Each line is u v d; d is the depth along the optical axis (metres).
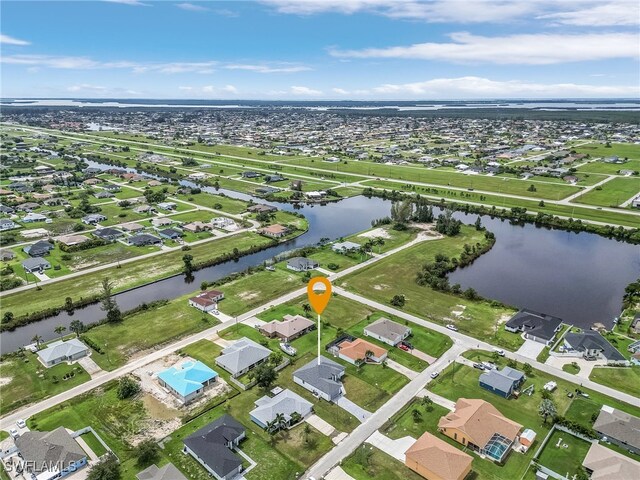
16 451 70.38
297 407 78.31
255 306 117.75
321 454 69.94
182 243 165.38
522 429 74.19
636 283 124.38
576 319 114.25
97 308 120.56
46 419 77.25
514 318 107.50
